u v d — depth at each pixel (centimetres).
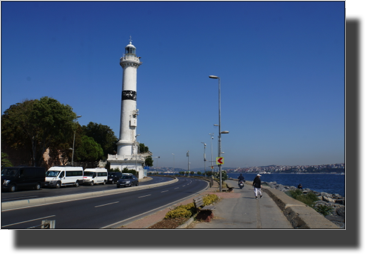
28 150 4909
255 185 2017
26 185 2702
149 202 1900
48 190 2866
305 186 6975
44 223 784
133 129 6297
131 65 6316
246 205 1636
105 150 8769
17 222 1135
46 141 4906
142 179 6550
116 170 5941
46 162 5434
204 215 1169
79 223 1138
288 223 1095
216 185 3728
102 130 8862
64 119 4375
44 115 4206
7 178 2550
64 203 1767
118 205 1723
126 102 6272
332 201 2788
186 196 2341
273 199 1919
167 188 3422
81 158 6662
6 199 1962
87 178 3816
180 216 1130
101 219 1235
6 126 4312
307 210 1180
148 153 7781
